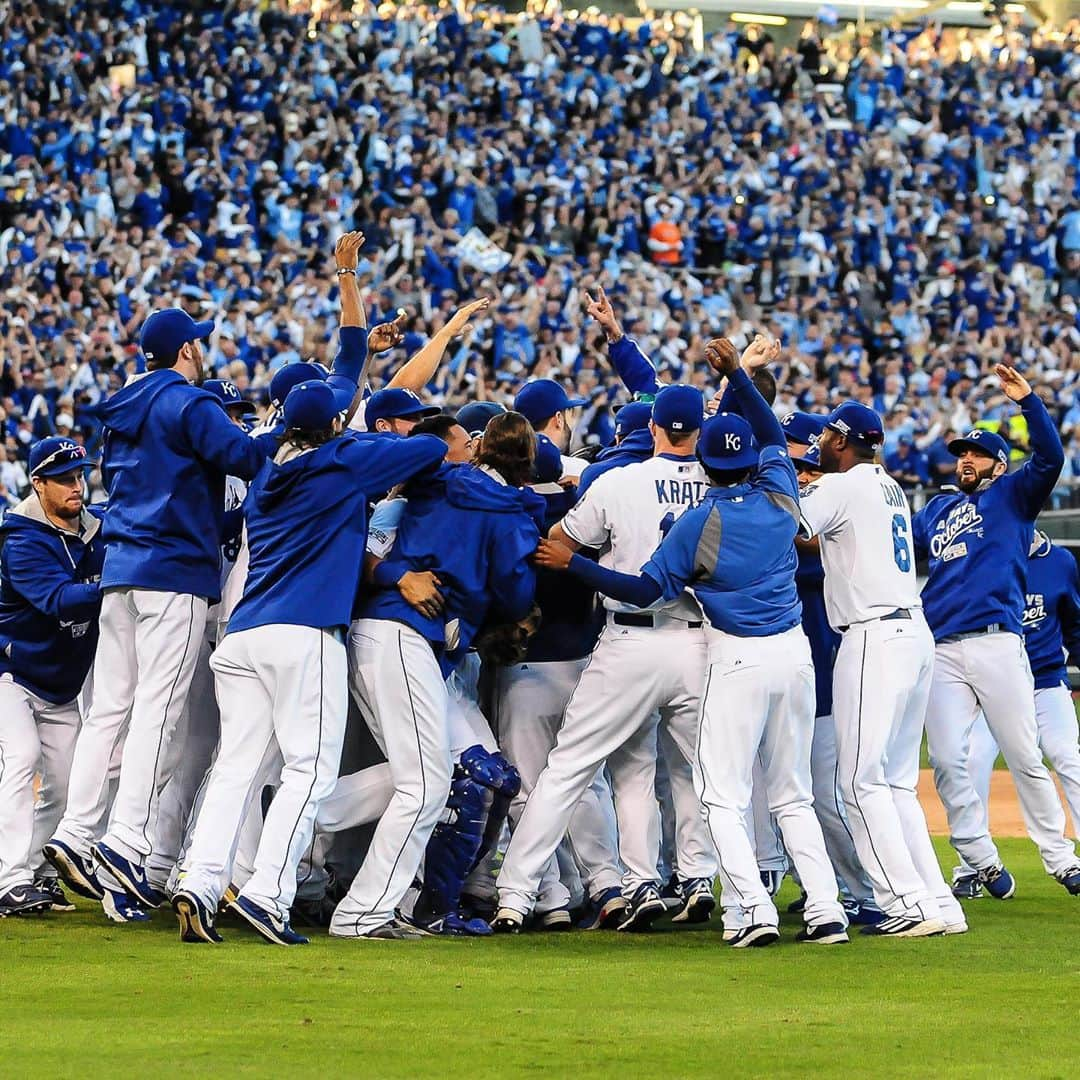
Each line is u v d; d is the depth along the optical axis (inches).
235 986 853.8
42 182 3577.8
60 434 2957.7
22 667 1111.0
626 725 1060.5
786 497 1046.4
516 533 1045.8
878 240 4527.6
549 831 1061.1
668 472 1084.5
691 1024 781.3
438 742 1025.5
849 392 3853.3
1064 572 1375.5
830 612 1108.5
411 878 1031.6
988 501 1272.1
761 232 4409.5
